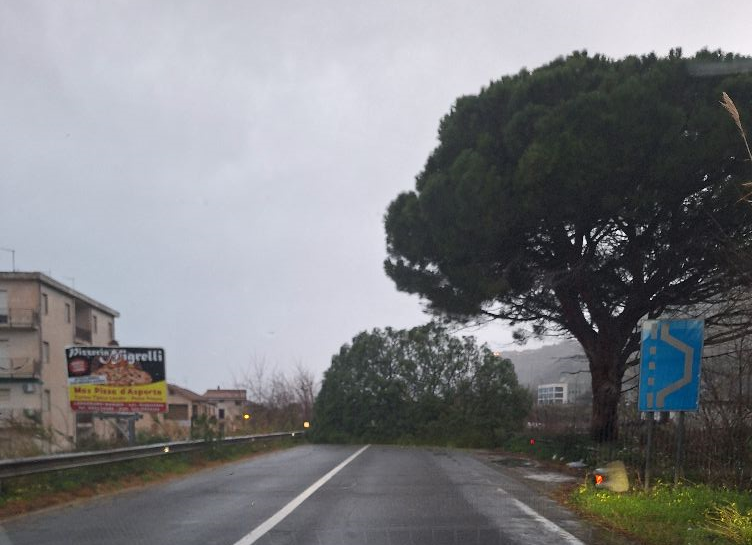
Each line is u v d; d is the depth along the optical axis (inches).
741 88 616.4
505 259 760.3
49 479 512.7
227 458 896.3
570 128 636.1
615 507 396.8
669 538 327.6
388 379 1678.2
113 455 601.9
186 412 2288.4
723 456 448.8
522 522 389.7
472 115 772.0
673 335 421.7
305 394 1915.6
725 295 561.9
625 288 740.0
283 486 572.4
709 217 631.2
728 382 450.6
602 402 772.6
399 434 1630.2
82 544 331.9
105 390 745.6
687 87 656.4
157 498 498.6
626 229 709.9
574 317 796.0
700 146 611.5
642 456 516.1
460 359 1658.5
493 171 689.0
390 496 503.8
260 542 335.0
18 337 1519.4
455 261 771.4
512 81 752.3
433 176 754.2
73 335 1724.9
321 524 383.6
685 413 456.8
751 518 333.4
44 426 682.8
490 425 1576.0
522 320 856.9
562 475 677.9
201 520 398.9
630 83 638.5
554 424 1079.6
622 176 636.1
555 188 653.3
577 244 741.9
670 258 681.6
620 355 776.9
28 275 1526.8
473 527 373.4
